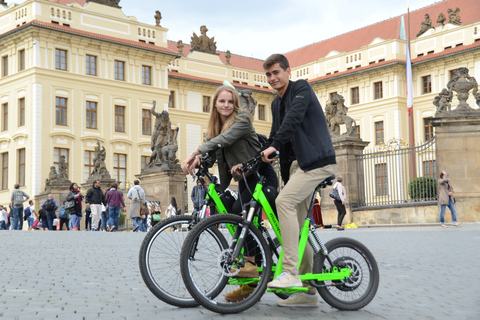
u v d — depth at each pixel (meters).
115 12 52.00
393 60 54.06
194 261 4.76
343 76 57.59
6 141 48.84
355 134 24.67
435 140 21.89
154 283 5.02
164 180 28.69
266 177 5.45
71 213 24.44
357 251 5.36
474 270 8.11
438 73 53.22
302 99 5.16
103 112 50.56
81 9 49.56
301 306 5.34
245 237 4.94
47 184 40.62
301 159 5.16
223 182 5.55
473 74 50.81
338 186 21.42
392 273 7.84
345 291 5.21
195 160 5.20
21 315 4.71
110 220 22.94
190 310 5.01
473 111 21.56
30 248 10.95
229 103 5.48
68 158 48.34
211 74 60.69
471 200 21.27
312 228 5.26
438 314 5.02
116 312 4.88
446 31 53.25
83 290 6.11
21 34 47.28
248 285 5.12
